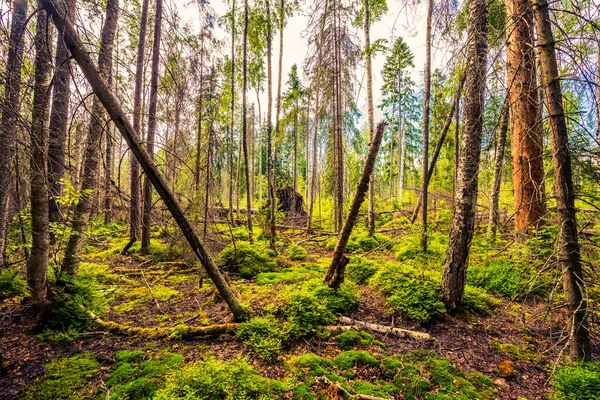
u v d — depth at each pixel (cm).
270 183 919
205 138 682
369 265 645
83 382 299
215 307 491
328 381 297
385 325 433
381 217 1518
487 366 343
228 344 374
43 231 380
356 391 288
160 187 372
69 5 304
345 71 851
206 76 595
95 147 451
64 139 398
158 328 406
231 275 682
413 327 427
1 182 333
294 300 444
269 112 947
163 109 417
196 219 655
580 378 266
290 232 1427
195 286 603
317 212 2105
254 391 280
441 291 473
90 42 322
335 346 375
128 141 353
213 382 278
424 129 859
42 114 324
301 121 2034
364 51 834
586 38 255
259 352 350
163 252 820
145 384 286
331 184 1370
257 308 457
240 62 1196
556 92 280
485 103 384
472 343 389
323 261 840
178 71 443
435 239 878
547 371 331
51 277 441
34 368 316
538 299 499
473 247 704
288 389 290
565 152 279
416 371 322
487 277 568
